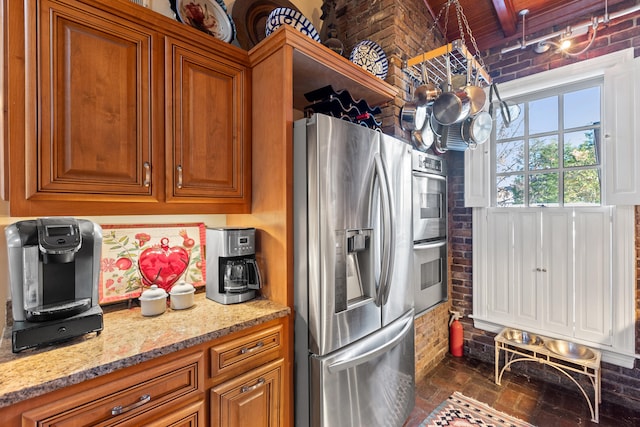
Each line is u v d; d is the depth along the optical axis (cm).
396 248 179
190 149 136
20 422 79
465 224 277
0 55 101
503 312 254
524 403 209
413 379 195
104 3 112
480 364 262
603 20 201
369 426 157
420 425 188
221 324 121
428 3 250
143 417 98
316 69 163
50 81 103
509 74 250
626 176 198
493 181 265
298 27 163
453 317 279
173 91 130
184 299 138
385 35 220
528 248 243
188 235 170
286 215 142
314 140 137
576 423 189
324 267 138
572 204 229
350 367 144
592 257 215
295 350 145
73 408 85
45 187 102
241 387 123
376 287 163
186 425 107
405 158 189
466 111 172
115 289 144
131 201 121
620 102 200
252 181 160
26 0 99
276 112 145
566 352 218
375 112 204
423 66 199
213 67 144
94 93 111
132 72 120
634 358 198
